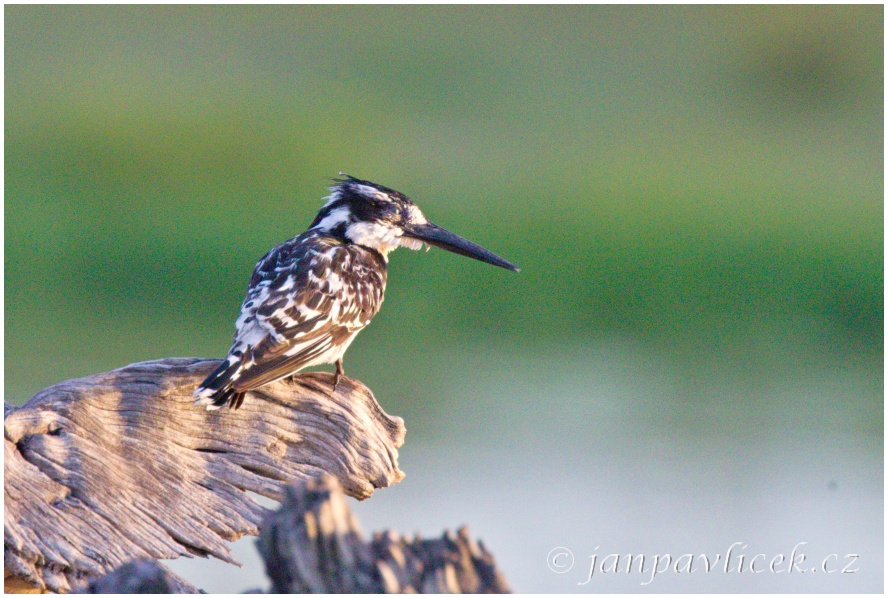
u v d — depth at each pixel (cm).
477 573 377
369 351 1619
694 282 1752
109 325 1616
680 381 1474
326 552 368
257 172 2195
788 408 1361
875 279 1767
